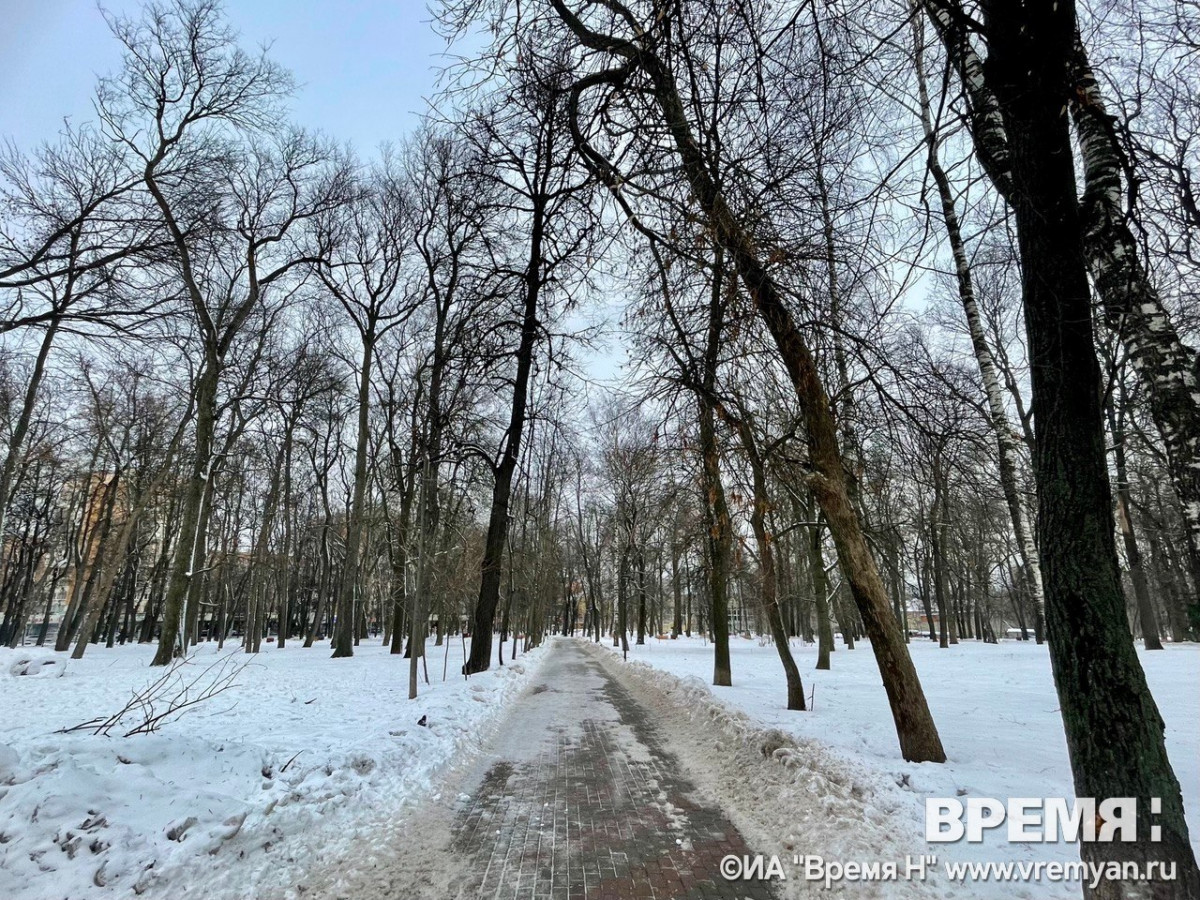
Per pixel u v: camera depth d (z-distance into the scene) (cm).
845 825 477
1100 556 319
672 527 1614
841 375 746
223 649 3070
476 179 807
